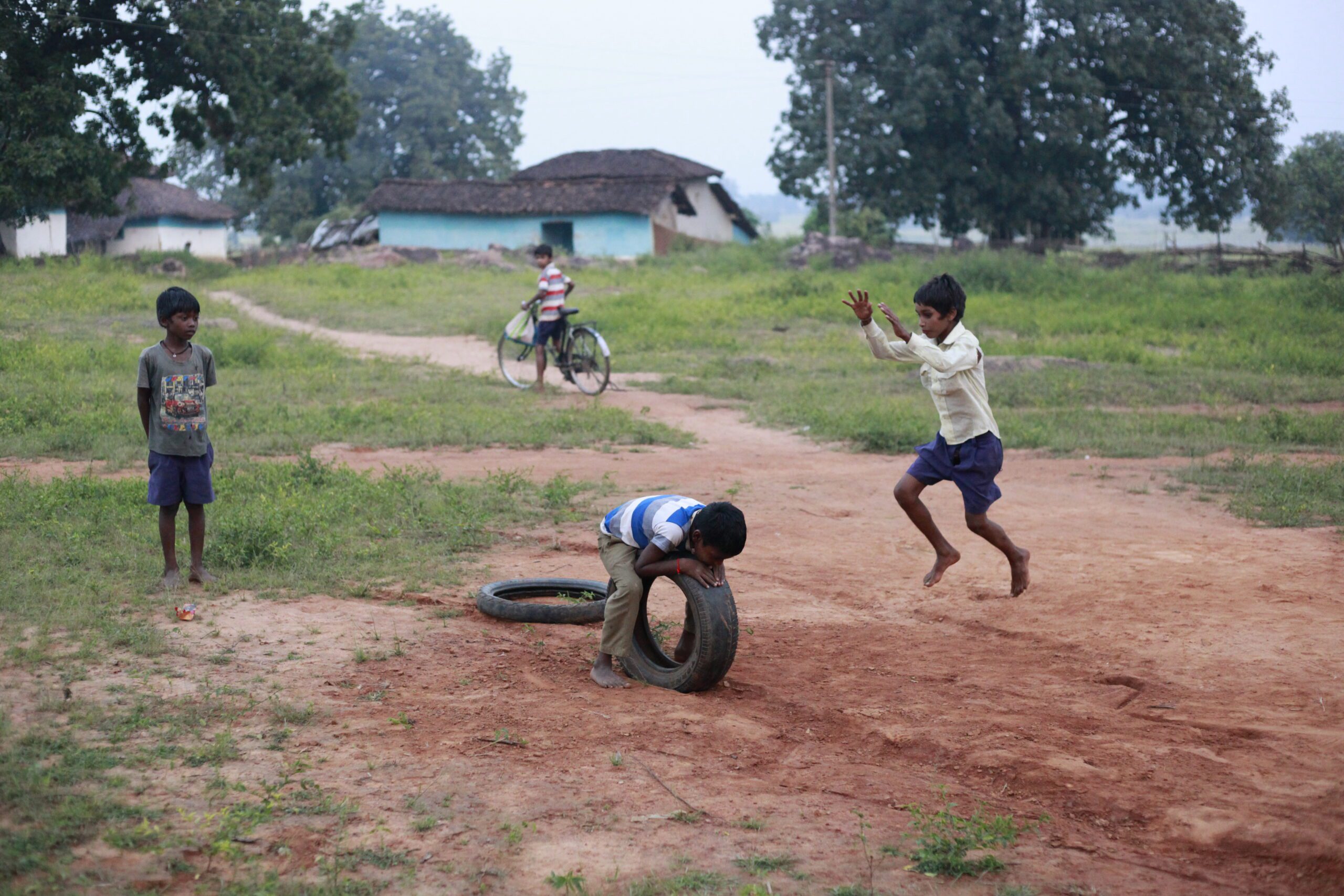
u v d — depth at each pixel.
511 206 46.25
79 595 5.83
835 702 4.89
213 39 32.62
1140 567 7.27
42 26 30.95
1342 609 6.17
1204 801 3.76
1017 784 3.99
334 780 3.82
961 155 44.28
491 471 10.34
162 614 5.74
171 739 4.11
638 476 10.39
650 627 5.81
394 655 5.29
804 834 3.52
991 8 41.59
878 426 12.55
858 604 6.58
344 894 3.06
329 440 11.62
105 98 32.53
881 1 44.22
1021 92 41.94
